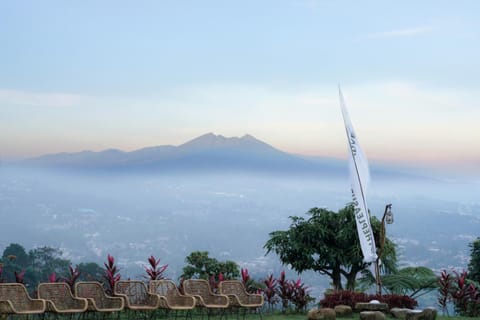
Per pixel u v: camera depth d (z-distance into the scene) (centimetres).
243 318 1357
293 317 1449
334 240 2056
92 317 1285
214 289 1553
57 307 1186
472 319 1504
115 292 1284
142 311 1338
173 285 1321
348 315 1451
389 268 2020
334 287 2048
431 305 1702
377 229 2020
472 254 2214
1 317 1098
